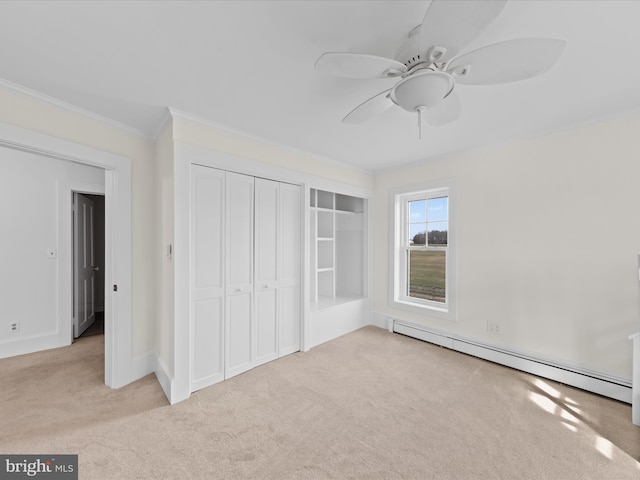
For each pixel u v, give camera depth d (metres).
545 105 2.04
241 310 2.57
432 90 1.25
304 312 3.08
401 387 2.31
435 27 1.00
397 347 3.19
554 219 2.46
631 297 2.11
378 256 3.97
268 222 2.81
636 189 2.09
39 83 1.77
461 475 1.44
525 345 2.61
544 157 2.51
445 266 3.37
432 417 1.92
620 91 1.85
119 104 2.04
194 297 2.26
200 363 2.29
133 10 1.19
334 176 3.46
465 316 3.03
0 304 2.88
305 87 1.81
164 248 2.34
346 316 3.68
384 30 1.32
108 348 2.35
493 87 1.80
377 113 1.68
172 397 2.08
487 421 1.87
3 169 2.91
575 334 2.35
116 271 2.35
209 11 1.20
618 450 1.61
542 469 1.47
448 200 3.19
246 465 1.50
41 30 1.30
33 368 2.66
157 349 2.56
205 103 2.02
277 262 2.88
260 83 1.77
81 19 1.24
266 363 2.77
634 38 1.35
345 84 1.78
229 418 1.90
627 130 2.12
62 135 2.02
